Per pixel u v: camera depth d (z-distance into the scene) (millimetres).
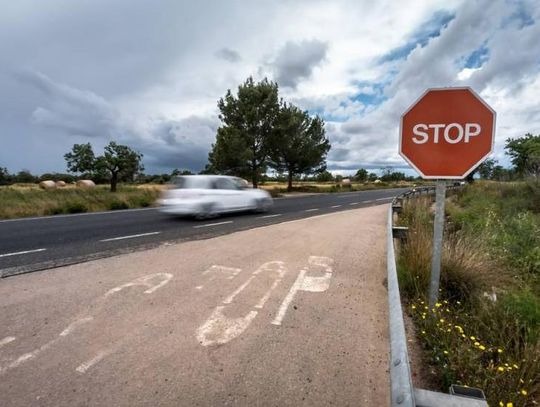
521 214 9242
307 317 3559
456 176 2941
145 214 13359
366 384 2432
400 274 4352
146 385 2375
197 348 2893
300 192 36719
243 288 4426
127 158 30828
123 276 4852
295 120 28859
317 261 5863
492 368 2475
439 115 2969
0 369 2537
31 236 8117
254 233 8664
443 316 3229
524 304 3582
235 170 27203
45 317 3447
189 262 5676
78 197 17078
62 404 2164
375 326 3367
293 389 2363
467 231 7316
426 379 2459
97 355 2748
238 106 27625
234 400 2238
